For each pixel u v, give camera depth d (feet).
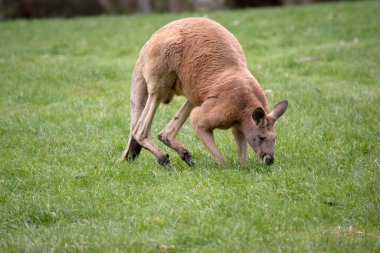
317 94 124.88
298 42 187.11
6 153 95.45
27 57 176.14
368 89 129.90
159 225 66.44
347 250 59.41
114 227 66.23
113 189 78.28
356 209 69.56
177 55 83.05
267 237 62.75
